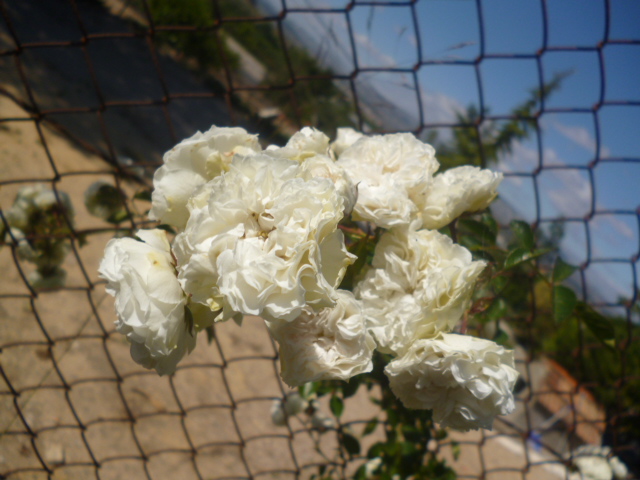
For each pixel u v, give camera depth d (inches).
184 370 44.6
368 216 14.4
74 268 45.1
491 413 13.7
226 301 11.4
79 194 55.3
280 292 11.0
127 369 40.0
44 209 23.3
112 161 18.0
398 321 14.2
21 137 58.7
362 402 50.7
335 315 13.0
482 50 16.1
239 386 46.4
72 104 84.1
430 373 13.7
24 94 75.7
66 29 114.8
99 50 114.2
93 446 32.7
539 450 56.4
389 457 26.1
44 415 31.7
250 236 11.4
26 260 23.3
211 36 116.9
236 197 11.5
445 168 24.6
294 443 43.3
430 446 43.1
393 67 16.5
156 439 36.7
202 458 37.8
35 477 27.7
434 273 13.8
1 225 23.0
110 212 22.7
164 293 12.0
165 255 12.6
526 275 18.9
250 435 42.2
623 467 27.8
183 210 13.2
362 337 12.8
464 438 55.3
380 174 15.0
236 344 51.1
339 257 11.6
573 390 21.4
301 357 12.9
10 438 28.6
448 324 14.0
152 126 96.0
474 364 13.4
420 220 15.0
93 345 39.5
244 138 13.6
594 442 38.2
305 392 22.7
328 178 11.8
